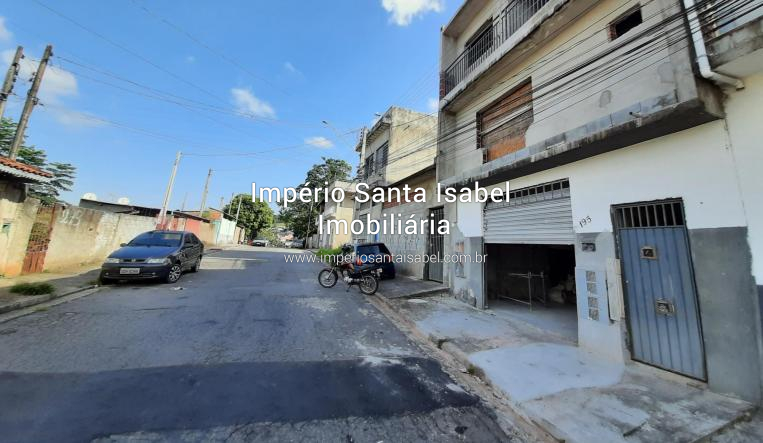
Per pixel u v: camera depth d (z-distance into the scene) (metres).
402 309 6.97
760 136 3.09
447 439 2.61
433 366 4.17
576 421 2.80
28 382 3.08
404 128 16.05
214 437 2.42
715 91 3.33
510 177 6.44
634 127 3.71
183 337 4.58
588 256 4.69
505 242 6.72
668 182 3.77
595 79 5.09
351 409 2.95
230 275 11.10
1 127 13.52
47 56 8.96
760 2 3.10
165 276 8.45
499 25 7.80
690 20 3.33
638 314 4.02
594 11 5.27
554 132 5.80
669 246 3.76
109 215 12.36
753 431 2.69
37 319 5.01
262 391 3.17
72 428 2.42
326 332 5.26
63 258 9.81
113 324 4.98
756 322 3.00
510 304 7.70
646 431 2.66
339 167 36.97
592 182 4.75
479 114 8.25
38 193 15.04
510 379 3.64
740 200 3.17
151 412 2.70
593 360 4.21
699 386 3.35
